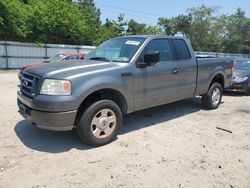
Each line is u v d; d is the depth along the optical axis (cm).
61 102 386
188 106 746
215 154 429
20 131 506
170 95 560
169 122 591
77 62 471
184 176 356
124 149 436
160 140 480
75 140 467
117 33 4188
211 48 5619
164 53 548
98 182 335
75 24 2739
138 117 623
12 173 352
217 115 663
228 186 336
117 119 459
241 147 461
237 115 670
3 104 728
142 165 383
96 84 416
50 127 396
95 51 561
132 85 474
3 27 2170
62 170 362
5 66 2112
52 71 407
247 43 6156
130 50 498
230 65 759
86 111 418
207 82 671
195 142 477
